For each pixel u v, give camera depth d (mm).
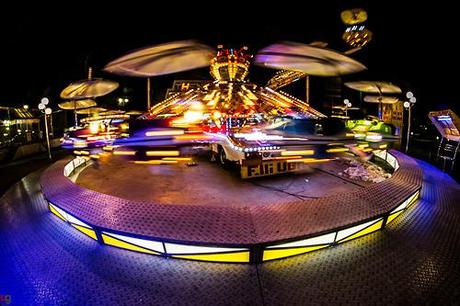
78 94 8789
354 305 2297
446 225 3760
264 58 3680
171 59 3027
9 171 8055
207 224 3014
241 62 5949
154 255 2979
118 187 5535
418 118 10664
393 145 9016
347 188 5320
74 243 3346
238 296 2402
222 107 6117
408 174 4871
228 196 4887
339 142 7645
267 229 2916
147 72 3217
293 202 3527
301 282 2566
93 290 2539
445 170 6785
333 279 2609
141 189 5379
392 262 2881
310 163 7379
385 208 3455
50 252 3219
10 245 3490
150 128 7723
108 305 2348
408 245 3209
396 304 2314
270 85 10547
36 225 3975
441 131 7203
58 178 4961
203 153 9297
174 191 5215
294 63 3689
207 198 4801
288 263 2826
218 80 6199
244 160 5969
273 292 2445
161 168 7188
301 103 6824
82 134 9344
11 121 11961
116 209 3418
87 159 8172
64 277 2742
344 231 3105
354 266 2801
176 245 2826
